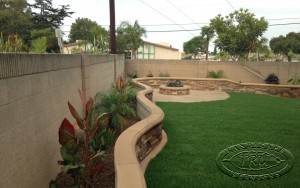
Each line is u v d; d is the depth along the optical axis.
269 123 6.80
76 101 5.07
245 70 16.03
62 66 4.15
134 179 2.49
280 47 38.91
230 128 6.29
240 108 8.87
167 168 4.01
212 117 7.45
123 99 6.59
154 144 4.88
